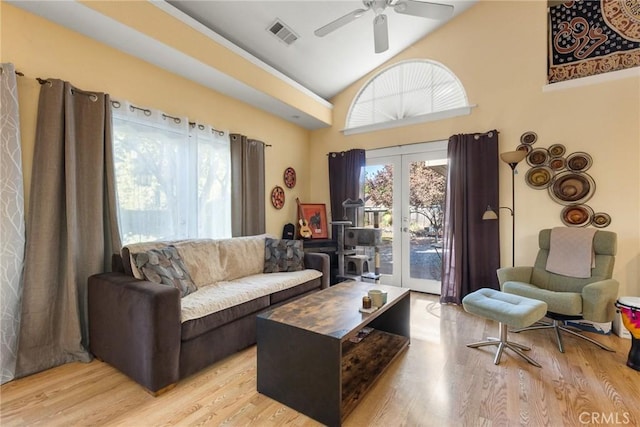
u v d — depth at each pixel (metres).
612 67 3.06
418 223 4.09
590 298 2.29
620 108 2.88
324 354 1.58
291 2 2.81
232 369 2.13
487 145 3.46
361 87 4.52
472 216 3.50
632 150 2.82
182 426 1.54
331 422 1.56
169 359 1.82
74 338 2.18
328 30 2.55
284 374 1.73
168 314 1.81
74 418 1.60
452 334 2.70
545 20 3.24
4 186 1.94
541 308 2.18
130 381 1.95
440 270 3.94
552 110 3.18
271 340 1.79
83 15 2.11
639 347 2.08
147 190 2.74
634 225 2.80
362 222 4.40
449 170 3.65
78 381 1.95
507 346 2.32
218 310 2.16
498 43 3.49
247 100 3.71
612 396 1.79
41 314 2.08
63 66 2.24
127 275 2.20
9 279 1.96
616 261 2.87
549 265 2.87
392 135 4.25
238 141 3.61
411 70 4.17
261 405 1.73
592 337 2.64
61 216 2.21
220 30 3.06
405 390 1.86
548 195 3.19
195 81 3.16
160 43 2.45
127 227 2.62
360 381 1.87
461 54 3.72
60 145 2.17
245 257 3.17
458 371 2.07
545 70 3.23
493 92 3.51
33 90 2.11
